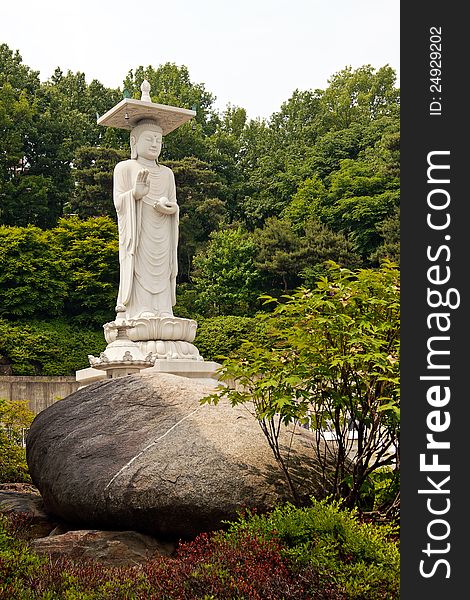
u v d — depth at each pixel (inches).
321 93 2331.4
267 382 318.0
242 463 330.0
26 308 1392.7
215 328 1407.5
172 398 364.8
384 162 1669.5
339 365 321.1
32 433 378.6
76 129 1831.9
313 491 331.9
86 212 1668.3
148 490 317.7
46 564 278.2
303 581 250.5
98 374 592.4
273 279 1590.8
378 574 253.9
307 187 1737.2
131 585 257.4
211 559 263.9
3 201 1626.5
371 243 1588.3
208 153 1998.0
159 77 2188.7
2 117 1659.7
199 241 1796.3
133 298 644.7
